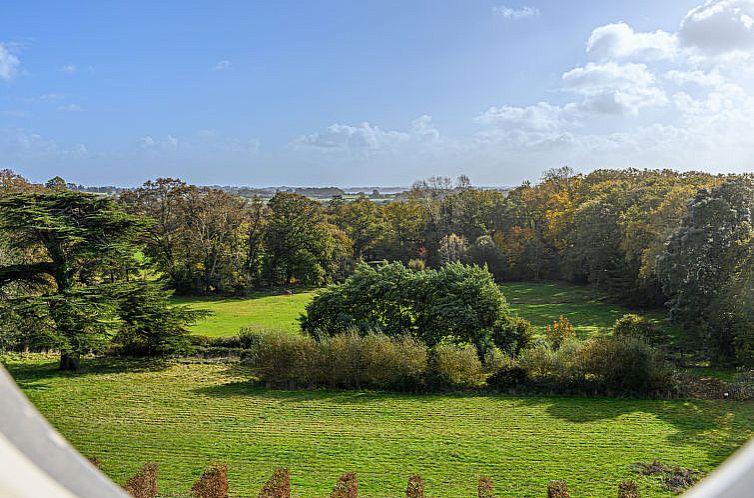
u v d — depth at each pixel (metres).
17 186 48.09
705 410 23.34
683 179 59.72
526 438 20.08
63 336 29.05
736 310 30.25
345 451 18.77
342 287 34.09
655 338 32.09
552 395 26.36
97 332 31.05
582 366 26.38
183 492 14.63
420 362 27.67
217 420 22.44
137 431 20.89
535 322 46.59
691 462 17.47
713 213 34.78
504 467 17.25
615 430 20.89
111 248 31.56
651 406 24.14
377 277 33.62
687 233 35.38
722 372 29.25
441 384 27.47
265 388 27.83
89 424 21.80
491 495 13.23
